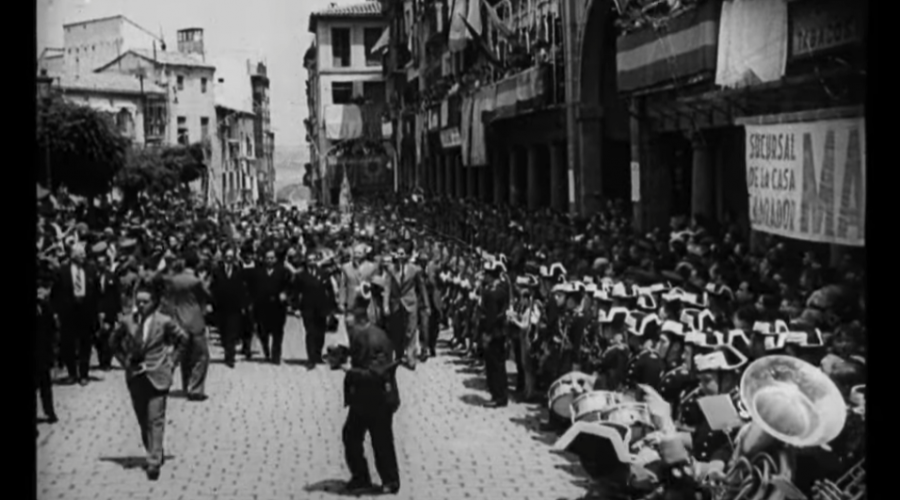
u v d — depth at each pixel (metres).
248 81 30.44
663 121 18.78
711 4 14.70
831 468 8.05
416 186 34.06
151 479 10.59
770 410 7.71
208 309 20.03
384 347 10.14
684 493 8.02
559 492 9.90
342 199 31.39
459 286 18.84
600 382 10.43
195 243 19.50
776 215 12.14
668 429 8.59
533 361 14.05
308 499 9.94
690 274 12.88
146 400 10.69
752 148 12.56
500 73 27.67
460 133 31.06
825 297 10.23
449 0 30.41
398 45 34.00
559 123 24.61
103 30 26.58
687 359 9.32
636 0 17.52
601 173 22.59
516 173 28.88
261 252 18.75
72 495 10.00
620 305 11.31
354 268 16.89
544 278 14.17
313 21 28.80
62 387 15.49
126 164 24.94
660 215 19.28
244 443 12.16
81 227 18.77
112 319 16.91
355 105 32.53
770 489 7.77
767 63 12.55
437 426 12.77
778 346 8.98
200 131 29.59
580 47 22.14
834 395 7.79
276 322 17.67
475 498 9.76
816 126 11.29
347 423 10.20
